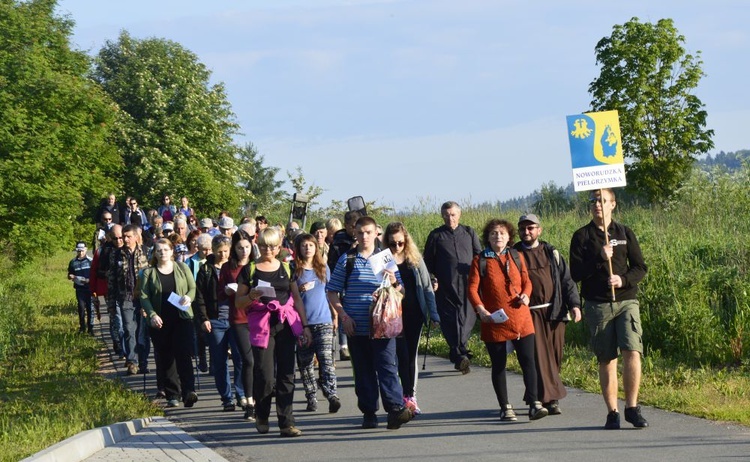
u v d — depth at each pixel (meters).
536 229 17.11
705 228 31.78
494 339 16.69
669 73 82.06
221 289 19.48
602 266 15.87
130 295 26.31
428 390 20.83
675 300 22.88
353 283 17.06
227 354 19.98
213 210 114.44
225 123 128.75
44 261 91.75
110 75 130.38
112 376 26.14
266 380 16.86
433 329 30.34
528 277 16.77
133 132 117.44
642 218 38.09
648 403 17.78
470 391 20.41
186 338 20.69
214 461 14.55
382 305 16.52
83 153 81.25
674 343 22.52
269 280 16.80
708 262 25.98
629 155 82.38
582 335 25.14
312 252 18.75
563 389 17.16
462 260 22.95
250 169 184.75
